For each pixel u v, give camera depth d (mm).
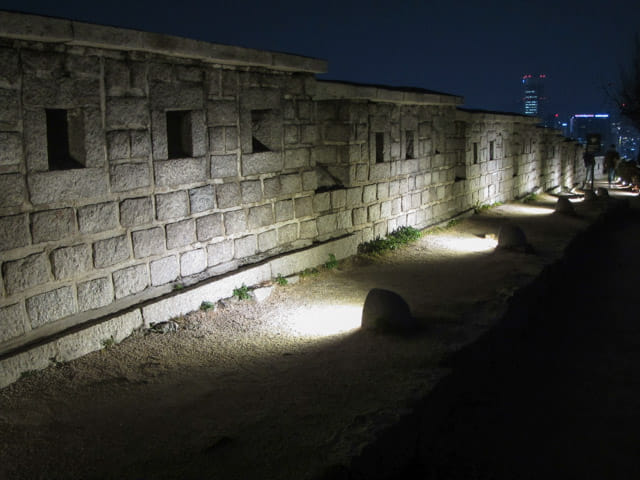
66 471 3971
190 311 7230
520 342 8148
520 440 6086
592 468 5734
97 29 5770
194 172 7395
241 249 8281
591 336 9500
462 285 8852
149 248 6859
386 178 11875
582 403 7129
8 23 5055
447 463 5258
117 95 6316
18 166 5418
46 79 5598
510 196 20516
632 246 16391
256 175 8445
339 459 4031
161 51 6531
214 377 5539
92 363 5777
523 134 21781
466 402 6078
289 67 8523
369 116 11062
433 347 6078
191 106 7270
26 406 4891
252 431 4477
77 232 6004
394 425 4547
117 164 6383
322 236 10062
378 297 6613
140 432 4492
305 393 5133
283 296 8266
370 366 5664
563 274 11578
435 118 13844
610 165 37688
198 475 3893
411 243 12031
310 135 9508
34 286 5609
